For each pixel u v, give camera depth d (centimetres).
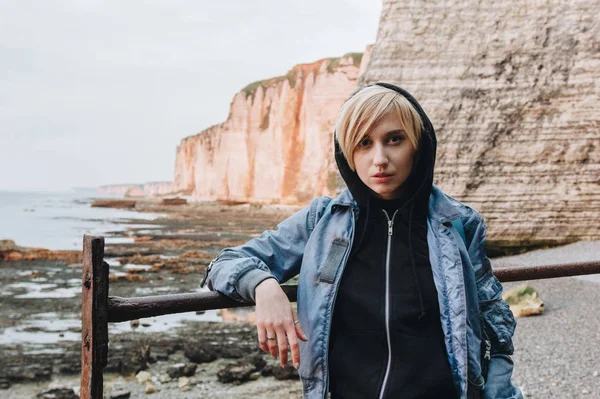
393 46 1905
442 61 1866
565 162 1744
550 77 1767
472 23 1853
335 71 7519
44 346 938
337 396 174
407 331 169
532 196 1758
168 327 1034
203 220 5756
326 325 168
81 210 8875
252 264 171
